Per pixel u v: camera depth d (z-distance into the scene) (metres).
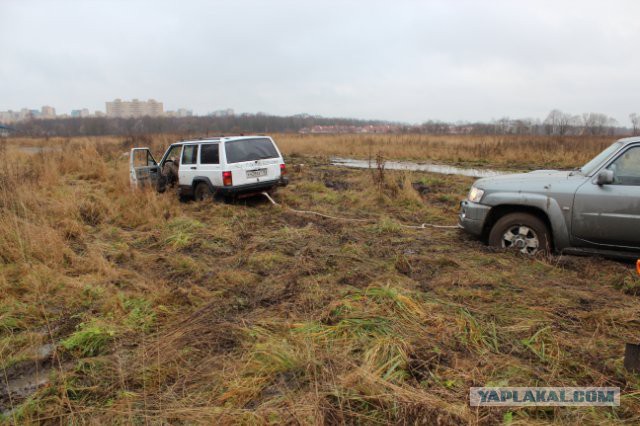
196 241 6.62
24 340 3.73
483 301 4.13
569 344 3.27
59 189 10.30
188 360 3.31
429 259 5.30
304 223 7.93
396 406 2.58
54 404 2.87
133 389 3.03
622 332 3.48
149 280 5.05
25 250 5.72
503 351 3.23
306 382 2.93
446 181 12.20
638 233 4.84
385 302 3.96
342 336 3.44
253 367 3.10
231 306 4.25
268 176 9.64
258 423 2.53
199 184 9.65
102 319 4.06
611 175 4.89
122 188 10.57
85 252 6.15
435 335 3.42
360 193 10.28
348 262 5.39
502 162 18.67
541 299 4.12
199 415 2.64
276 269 5.36
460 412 2.50
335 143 28.33
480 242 6.16
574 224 5.16
